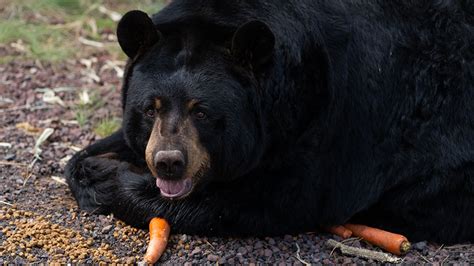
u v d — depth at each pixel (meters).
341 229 10.41
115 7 18.80
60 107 14.38
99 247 9.77
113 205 10.45
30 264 9.31
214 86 9.16
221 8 9.51
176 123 9.02
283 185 9.95
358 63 10.04
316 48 9.68
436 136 10.27
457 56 10.35
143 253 9.73
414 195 10.32
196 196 10.05
